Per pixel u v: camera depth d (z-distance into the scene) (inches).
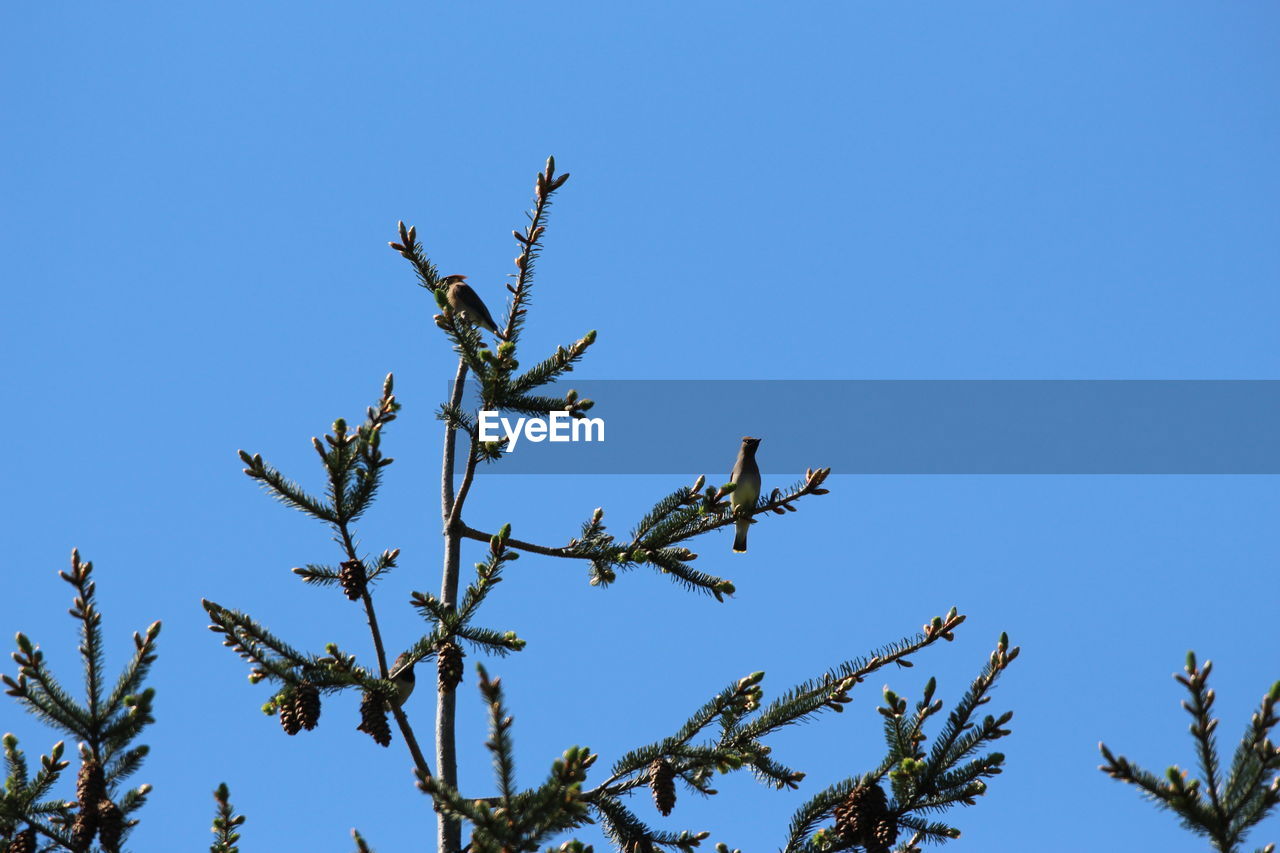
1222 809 587.8
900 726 780.0
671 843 812.0
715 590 917.8
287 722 760.3
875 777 770.2
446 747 831.7
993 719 751.1
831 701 819.4
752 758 824.3
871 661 826.8
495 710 623.2
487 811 623.8
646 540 913.5
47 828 705.6
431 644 803.4
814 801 775.7
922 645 822.5
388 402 858.8
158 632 745.0
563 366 896.9
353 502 810.8
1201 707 599.8
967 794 742.5
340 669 788.6
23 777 734.5
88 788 708.7
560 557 912.9
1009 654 763.4
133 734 725.9
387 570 816.3
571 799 616.4
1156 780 597.3
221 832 804.6
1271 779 589.9
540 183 890.7
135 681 735.7
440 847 805.9
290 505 810.8
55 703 719.1
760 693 824.3
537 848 621.6
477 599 810.8
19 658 721.0
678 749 807.7
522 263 891.4
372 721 776.9
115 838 698.8
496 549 829.8
